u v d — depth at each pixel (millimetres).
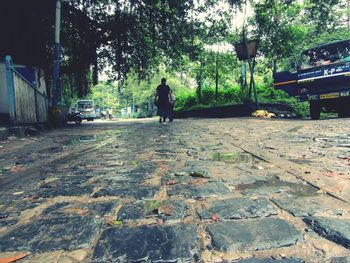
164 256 1427
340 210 1933
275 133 7129
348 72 10609
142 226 1812
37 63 16359
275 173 3059
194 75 25031
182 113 24781
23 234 1770
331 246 1458
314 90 11734
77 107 38188
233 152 4562
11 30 14484
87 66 18672
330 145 4805
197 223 1819
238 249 1465
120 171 3520
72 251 1521
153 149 5277
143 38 19297
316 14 20047
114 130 11383
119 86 21312
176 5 17578
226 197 2318
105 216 2016
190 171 3312
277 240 1539
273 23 19406
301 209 1973
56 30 13555
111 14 18438
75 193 2637
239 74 27672
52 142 7414
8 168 4078
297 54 20797
